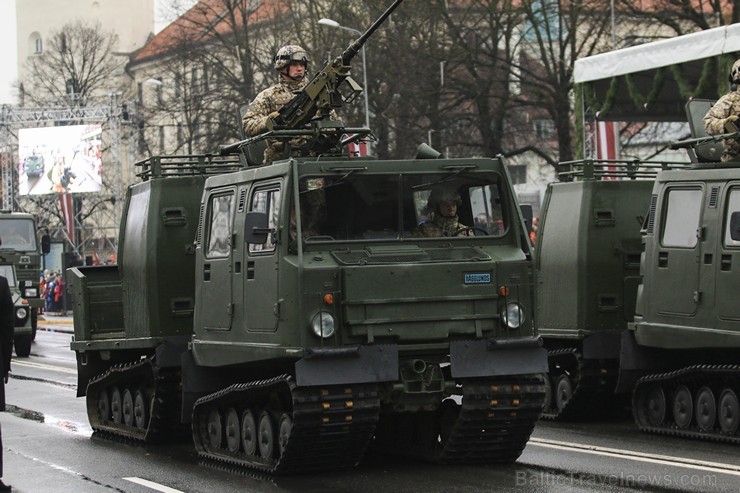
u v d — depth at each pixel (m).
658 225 15.30
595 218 17.16
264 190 12.51
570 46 50.84
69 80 95.06
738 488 10.95
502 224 12.66
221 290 13.20
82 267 16.95
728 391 14.28
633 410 15.80
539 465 12.54
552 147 56.41
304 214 12.11
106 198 78.81
